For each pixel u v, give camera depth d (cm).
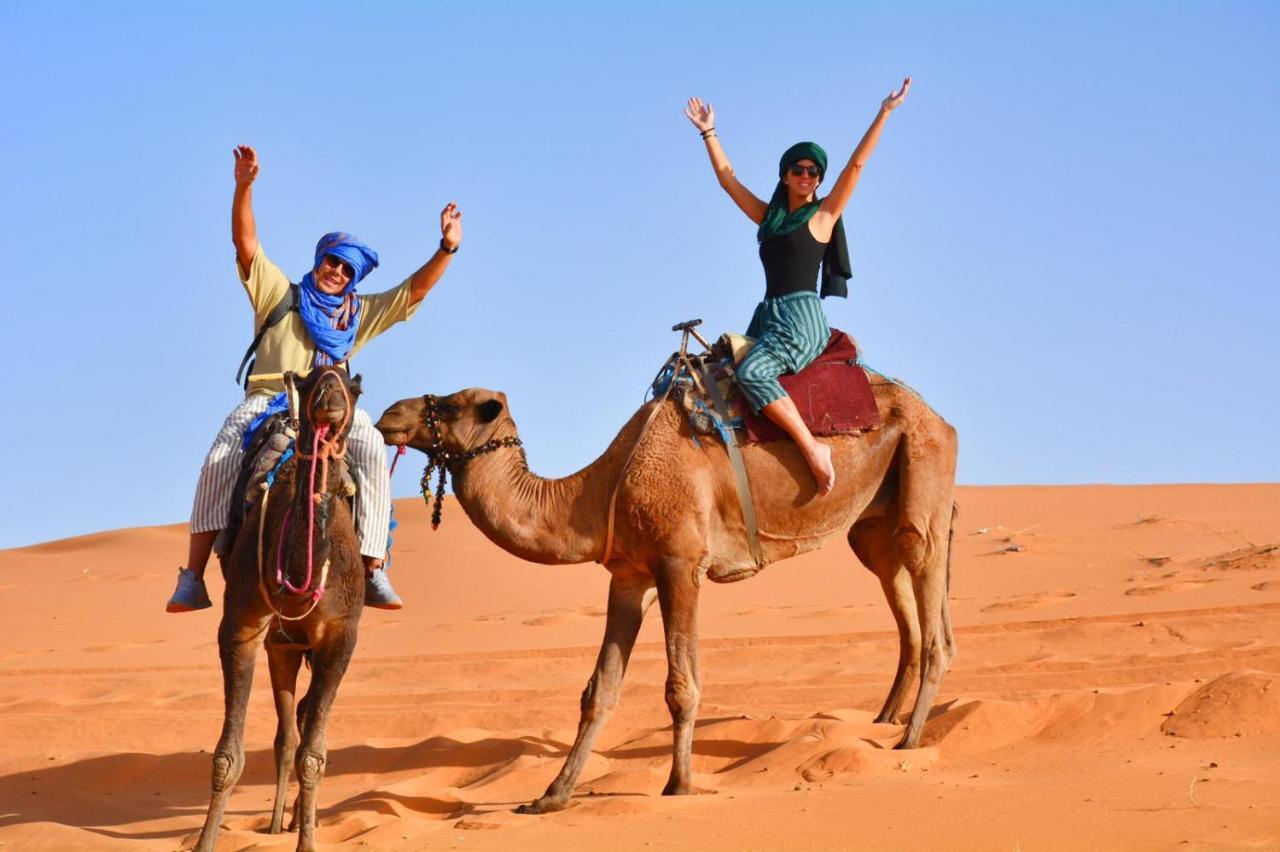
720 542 910
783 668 1509
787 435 920
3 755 1211
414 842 754
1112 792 727
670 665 862
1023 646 1490
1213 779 738
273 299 856
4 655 2173
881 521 1015
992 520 3525
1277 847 594
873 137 933
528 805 834
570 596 2853
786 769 893
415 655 1847
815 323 940
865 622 1977
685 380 912
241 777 1078
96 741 1264
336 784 1020
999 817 693
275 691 843
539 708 1255
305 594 723
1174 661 1262
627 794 861
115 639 2444
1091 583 2305
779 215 955
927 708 944
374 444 836
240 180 834
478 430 905
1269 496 3712
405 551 3747
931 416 978
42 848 794
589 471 909
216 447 816
